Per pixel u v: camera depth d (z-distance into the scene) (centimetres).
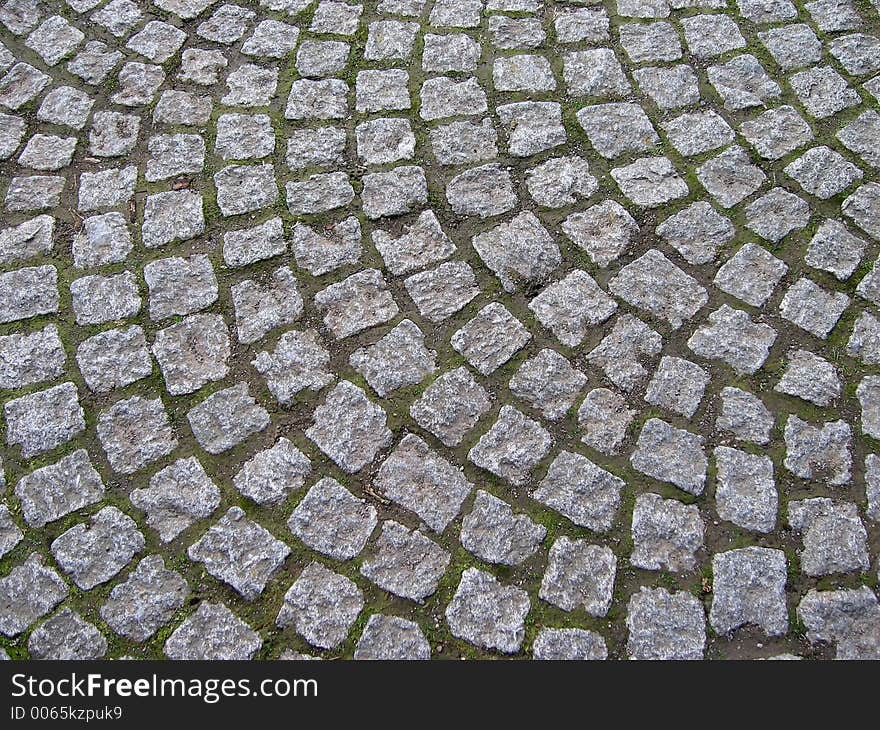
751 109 348
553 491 261
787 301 297
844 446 267
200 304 300
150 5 392
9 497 262
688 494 260
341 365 286
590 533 254
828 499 258
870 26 374
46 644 239
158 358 288
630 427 272
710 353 286
